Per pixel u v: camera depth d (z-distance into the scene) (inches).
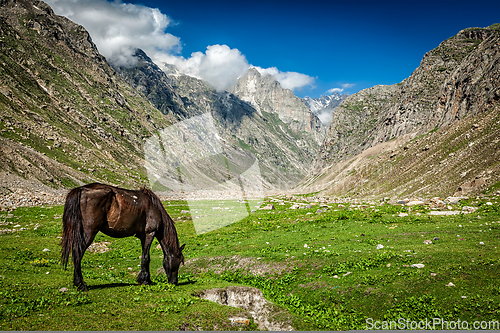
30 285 395.2
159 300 382.0
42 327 287.7
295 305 505.0
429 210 1110.4
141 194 427.2
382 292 487.8
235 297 456.8
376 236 799.7
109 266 738.2
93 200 379.9
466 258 542.3
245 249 824.3
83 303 349.4
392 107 7357.3
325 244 768.9
